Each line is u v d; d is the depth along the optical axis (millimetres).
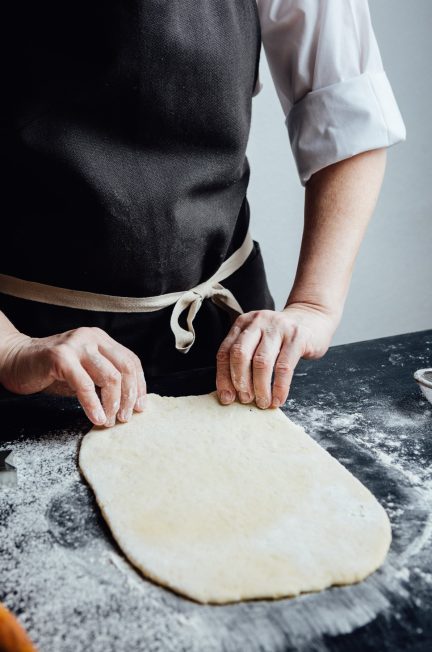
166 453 862
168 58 942
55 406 1012
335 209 1141
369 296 2301
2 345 940
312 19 1104
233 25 1010
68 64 924
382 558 673
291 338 1002
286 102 1258
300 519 730
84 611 613
